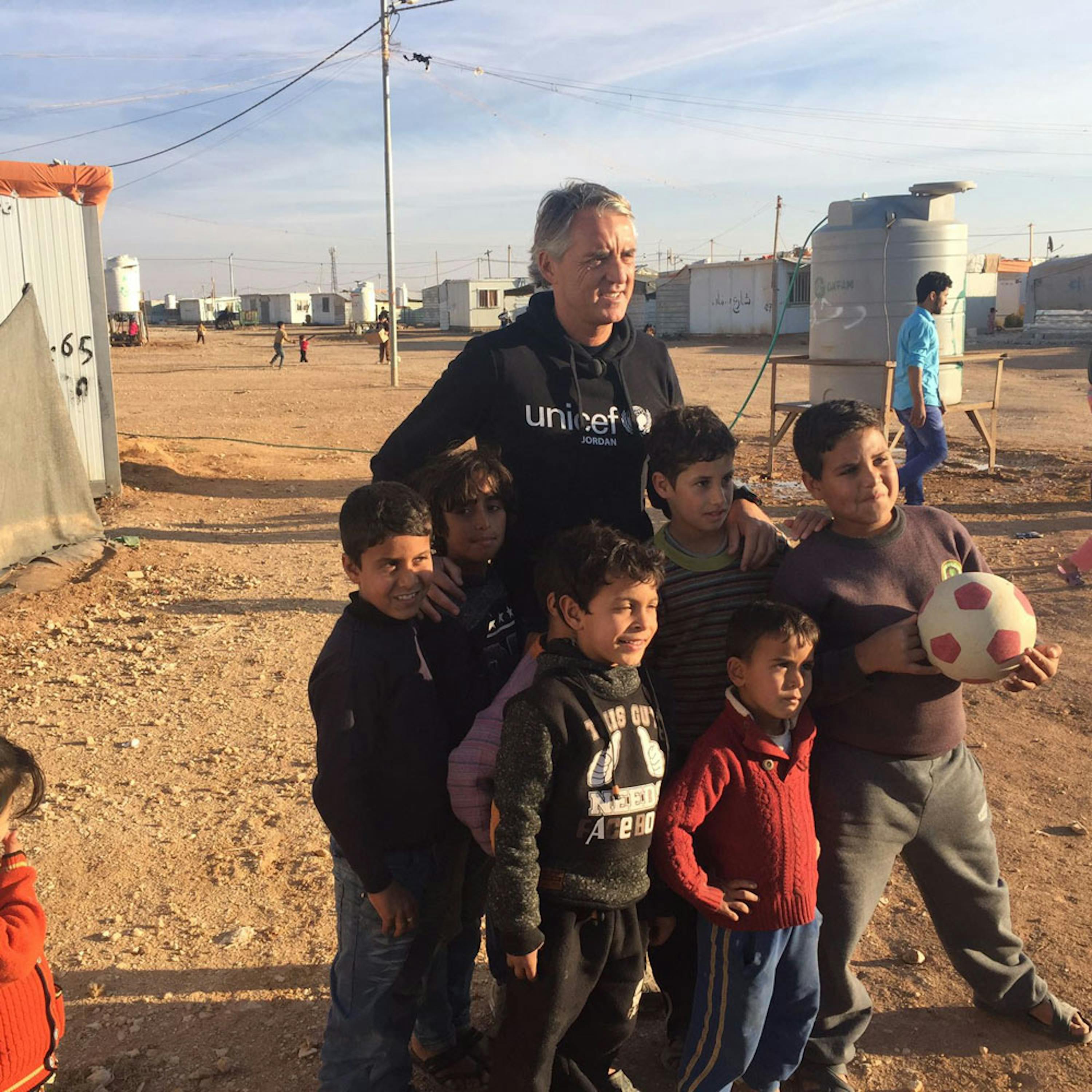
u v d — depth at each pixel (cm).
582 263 281
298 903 385
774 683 242
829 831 274
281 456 1479
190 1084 297
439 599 261
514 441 293
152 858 416
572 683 233
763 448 1517
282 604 763
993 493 1134
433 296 7669
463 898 273
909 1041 314
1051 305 4503
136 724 546
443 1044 297
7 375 803
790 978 261
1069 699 568
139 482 1216
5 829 231
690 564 272
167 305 9950
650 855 255
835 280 1212
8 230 1002
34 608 739
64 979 342
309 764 500
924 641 252
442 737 254
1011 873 399
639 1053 314
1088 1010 321
